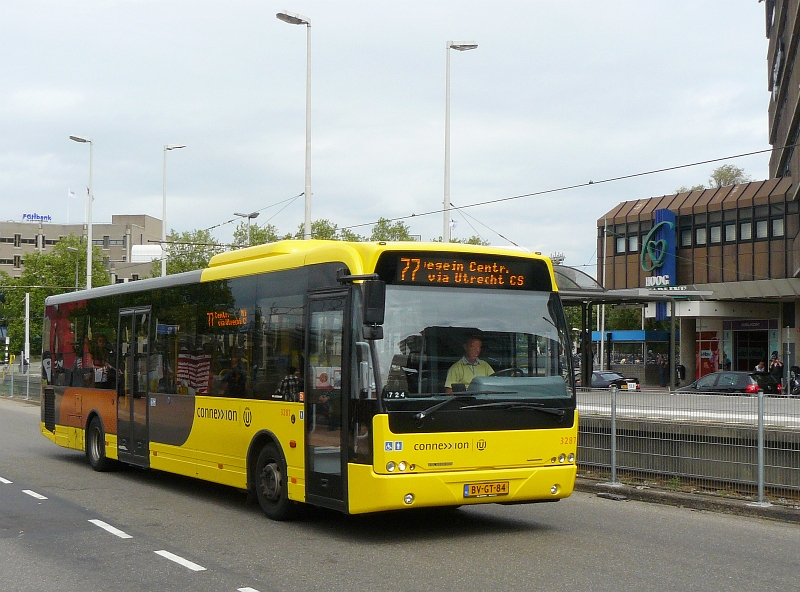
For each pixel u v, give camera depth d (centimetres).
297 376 1071
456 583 791
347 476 962
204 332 1310
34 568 862
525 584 786
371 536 1025
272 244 1205
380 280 926
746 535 1037
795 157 3900
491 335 1002
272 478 1116
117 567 865
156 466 1433
